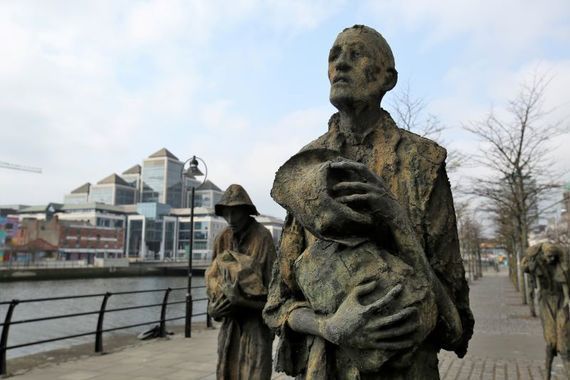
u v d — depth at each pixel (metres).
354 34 1.99
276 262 2.08
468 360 9.34
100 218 101.06
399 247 1.60
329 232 1.58
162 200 124.31
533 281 7.90
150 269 66.88
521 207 16.62
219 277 4.70
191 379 7.49
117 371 7.97
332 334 1.47
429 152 1.92
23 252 80.94
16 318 18.75
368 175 1.61
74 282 50.38
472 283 38.00
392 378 1.53
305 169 1.73
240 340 4.71
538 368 8.64
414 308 1.44
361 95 1.94
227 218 4.99
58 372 7.89
